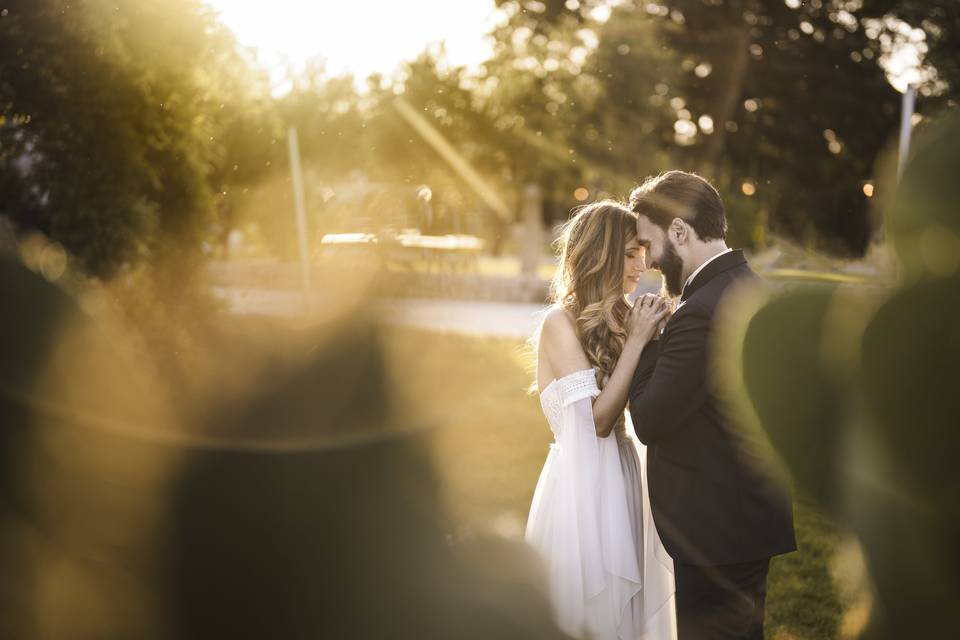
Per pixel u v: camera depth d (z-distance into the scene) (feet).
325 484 1.15
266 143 21.81
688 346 6.70
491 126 41.63
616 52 47.67
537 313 8.99
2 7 12.97
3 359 1.08
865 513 1.03
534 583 1.32
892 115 56.95
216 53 17.37
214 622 1.14
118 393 1.12
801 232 36.04
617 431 8.15
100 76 14.17
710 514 6.93
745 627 7.20
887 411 0.99
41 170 13.79
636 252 8.27
